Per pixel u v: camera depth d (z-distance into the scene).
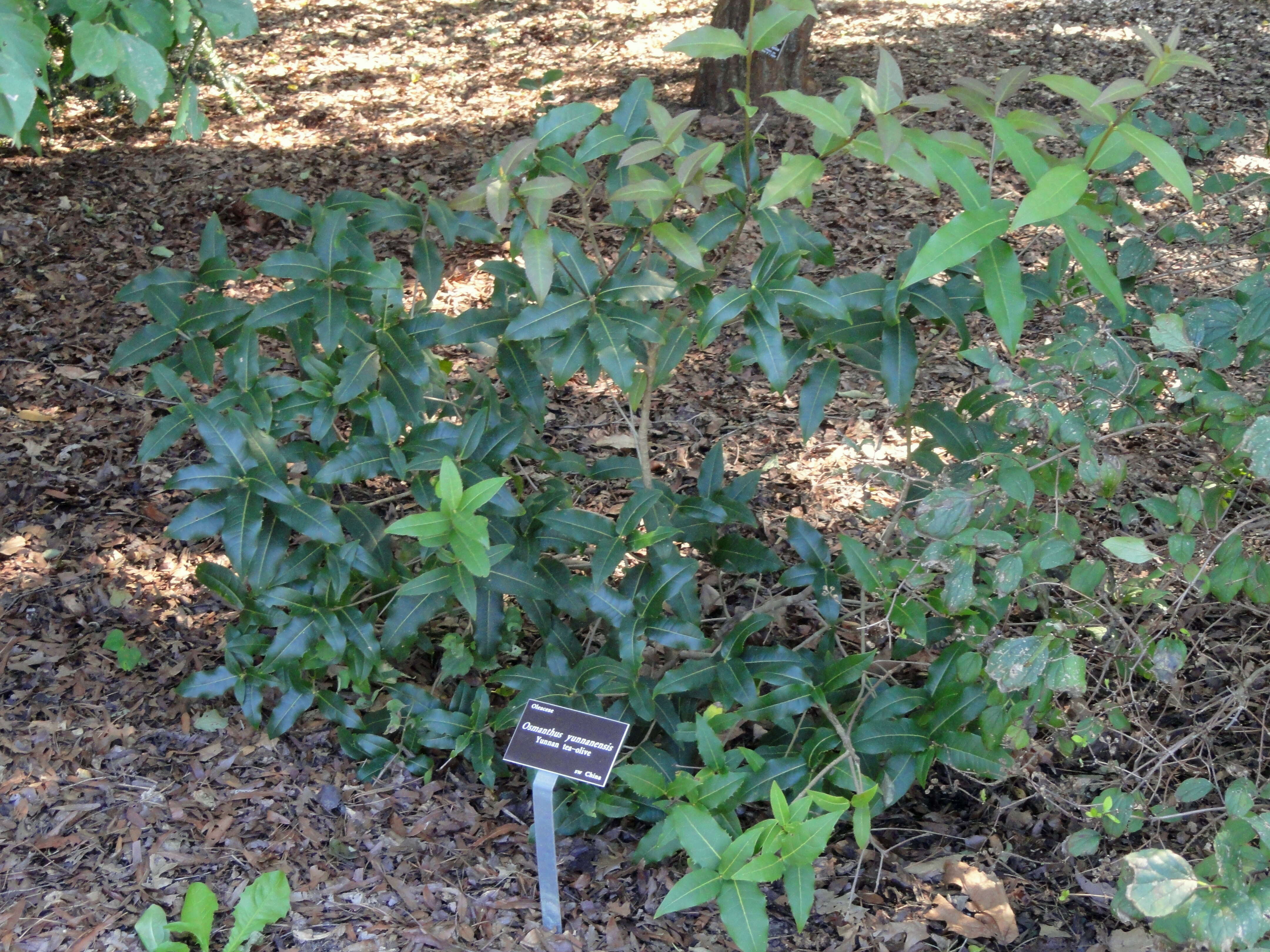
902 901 2.61
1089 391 2.48
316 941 2.40
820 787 2.68
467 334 2.78
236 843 2.67
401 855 2.69
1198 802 2.80
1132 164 3.06
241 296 5.62
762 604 3.31
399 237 6.39
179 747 2.97
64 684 3.15
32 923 2.39
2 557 3.68
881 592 2.55
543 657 3.00
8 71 1.81
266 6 11.20
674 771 2.70
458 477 2.29
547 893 2.44
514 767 3.04
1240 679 2.87
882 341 2.58
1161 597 2.39
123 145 7.49
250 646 2.90
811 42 8.73
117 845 2.62
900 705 2.63
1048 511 3.41
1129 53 9.48
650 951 2.45
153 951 2.15
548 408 4.92
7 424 4.46
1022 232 5.54
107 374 4.87
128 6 2.14
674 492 3.05
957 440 2.77
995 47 9.69
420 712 2.99
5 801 2.73
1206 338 2.56
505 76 9.27
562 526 2.74
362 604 3.22
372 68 9.55
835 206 6.69
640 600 2.75
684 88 8.60
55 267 5.75
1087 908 2.58
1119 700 2.63
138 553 3.78
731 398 4.99
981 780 3.02
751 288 2.50
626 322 2.49
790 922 2.54
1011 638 2.73
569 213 5.48
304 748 3.03
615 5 11.03
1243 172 6.68
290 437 4.48
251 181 7.05
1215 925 1.67
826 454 4.54
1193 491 2.36
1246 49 9.48
